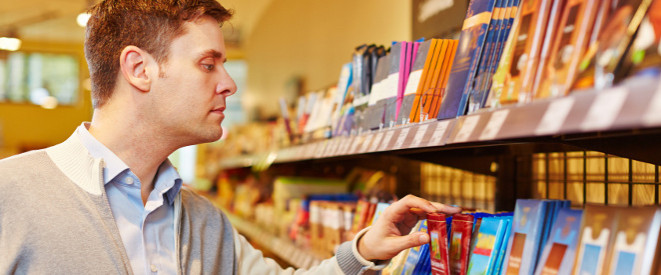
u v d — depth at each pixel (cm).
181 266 128
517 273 97
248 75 799
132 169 127
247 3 751
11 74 1165
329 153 182
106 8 125
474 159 173
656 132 79
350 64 195
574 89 72
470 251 113
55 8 880
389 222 124
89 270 112
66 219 113
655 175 127
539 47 83
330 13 457
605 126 59
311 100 255
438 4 253
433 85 125
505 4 102
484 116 89
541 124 71
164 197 134
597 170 156
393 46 150
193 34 124
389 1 334
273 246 301
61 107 1193
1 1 834
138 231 126
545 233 96
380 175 292
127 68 122
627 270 76
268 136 359
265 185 404
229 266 142
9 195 112
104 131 126
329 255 213
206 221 142
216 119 129
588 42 73
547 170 163
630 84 59
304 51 533
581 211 90
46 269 110
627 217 79
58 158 122
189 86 123
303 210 266
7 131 1162
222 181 561
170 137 127
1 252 108
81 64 1198
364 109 169
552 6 83
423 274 126
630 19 68
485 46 103
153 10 121
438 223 111
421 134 113
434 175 249
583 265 83
